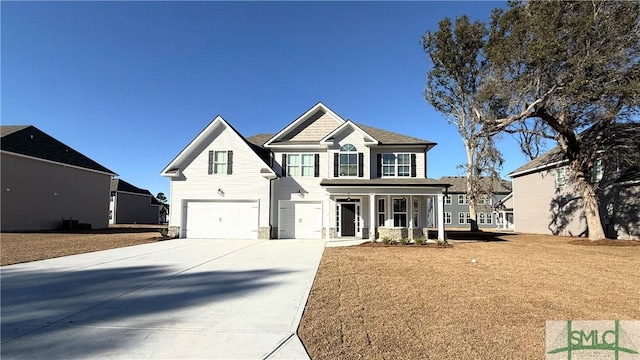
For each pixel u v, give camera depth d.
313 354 4.21
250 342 4.55
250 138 25.89
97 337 4.69
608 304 6.29
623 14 14.21
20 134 24.75
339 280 8.38
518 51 15.53
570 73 14.79
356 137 20.55
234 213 20.53
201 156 20.88
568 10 15.08
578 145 18.70
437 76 29.56
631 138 17.33
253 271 9.62
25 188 23.39
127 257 12.31
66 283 8.08
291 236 20.95
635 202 19.53
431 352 4.27
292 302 6.44
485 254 13.19
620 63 14.38
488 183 29.72
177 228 20.44
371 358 4.11
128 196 43.28
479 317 5.57
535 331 4.97
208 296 6.90
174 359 4.04
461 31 27.41
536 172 28.47
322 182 18.94
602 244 17.09
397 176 20.28
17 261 11.28
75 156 28.67
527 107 17.06
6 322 5.29
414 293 7.09
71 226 26.41
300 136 22.19
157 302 6.45
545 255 12.94
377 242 17.30
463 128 29.30
